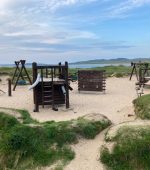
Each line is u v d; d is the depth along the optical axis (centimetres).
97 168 1136
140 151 1147
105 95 2681
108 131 1311
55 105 2223
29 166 1187
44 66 2089
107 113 1881
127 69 5334
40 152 1227
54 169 1152
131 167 1116
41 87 2105
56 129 1331
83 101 2383
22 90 3120
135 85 3334
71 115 1883
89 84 2867
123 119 1681
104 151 1189
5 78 4212
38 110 2028
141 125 1291
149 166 1112
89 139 1336
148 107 1627
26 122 1566
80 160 1188
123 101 2314
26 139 1278
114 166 1131
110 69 5431
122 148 1171
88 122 1420
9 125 1531
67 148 1251
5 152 1259
